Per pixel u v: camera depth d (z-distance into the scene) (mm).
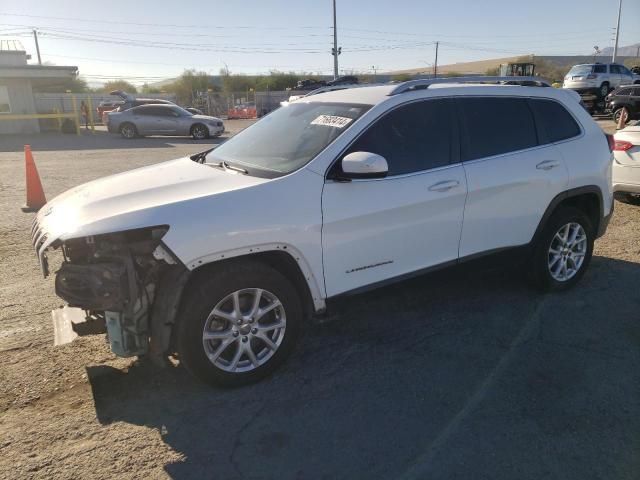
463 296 4809
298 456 2809
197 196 3230
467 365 3674
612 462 2754
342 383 3469
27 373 3562
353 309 4555
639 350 3877
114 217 3023
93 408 3205
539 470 2699
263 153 3906
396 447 2873
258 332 3389
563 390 3379
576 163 4703
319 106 4207
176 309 3109
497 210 4250
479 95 4289
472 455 2805
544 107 4672
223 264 3248
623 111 19719
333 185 3498
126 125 23125
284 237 3316
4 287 5055
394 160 3770
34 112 26719
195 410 3191
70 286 3086
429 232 3926
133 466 2732
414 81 4180
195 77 70500
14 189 10039
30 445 2875
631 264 5660
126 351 3135
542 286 4781
